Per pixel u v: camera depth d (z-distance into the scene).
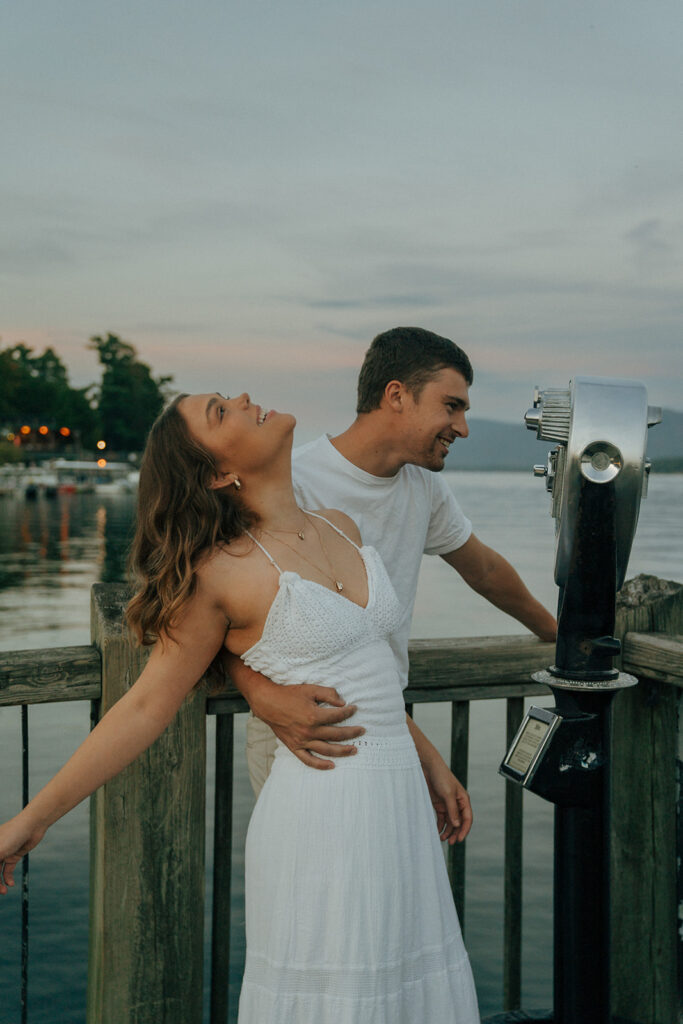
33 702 1.59
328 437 1.84
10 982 3.66
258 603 1.39
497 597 1.94
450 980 1.37
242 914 4.12
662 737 1.92
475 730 7.04
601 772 1.47
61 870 4.70
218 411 1.44
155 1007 1.65
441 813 1.65
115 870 1.62
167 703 1.38
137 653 1.60
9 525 51.56
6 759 6.46
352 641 1.39
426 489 1.84
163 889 1.64
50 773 6.16
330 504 1.75
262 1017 1.32
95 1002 1.70
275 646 1.38
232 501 1.45
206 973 3.67
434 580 20.30
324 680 1.37
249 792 5.53
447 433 1.73
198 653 1.39
